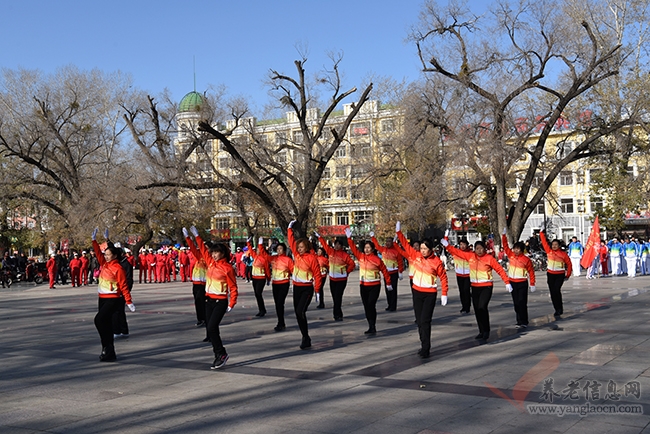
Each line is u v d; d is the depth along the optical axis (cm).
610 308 1748
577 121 3741
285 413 728
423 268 1072
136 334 1430
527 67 3575
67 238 4919
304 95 3656
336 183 7025
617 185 3819
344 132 3628
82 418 722
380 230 5628
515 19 3466
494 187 4025
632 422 665
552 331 1323
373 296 1353
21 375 976
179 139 5078
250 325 1565
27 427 688
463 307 1717
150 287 3312
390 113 5328
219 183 3519
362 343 1233
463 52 3534
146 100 4122
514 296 1408
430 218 5203
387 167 4462
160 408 763
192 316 1806
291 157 5728
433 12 3516
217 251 1031
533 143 5919
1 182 4300
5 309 2212
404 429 655
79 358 1123
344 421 689
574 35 3447
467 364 986
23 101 4597
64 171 4456
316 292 1190
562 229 6562
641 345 1122
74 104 4444
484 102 3519
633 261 3259
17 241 5397
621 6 3925
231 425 684
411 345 1192
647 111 3478
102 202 4141
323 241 1622
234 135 5569
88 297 2750
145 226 4441
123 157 4894
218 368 1005
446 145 4144
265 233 6253
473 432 640
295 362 1045
